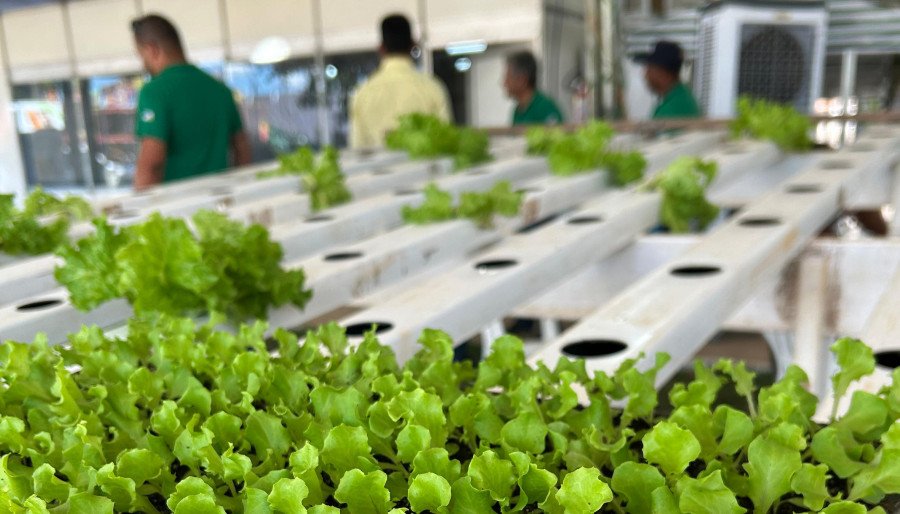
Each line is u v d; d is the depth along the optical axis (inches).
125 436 25.5
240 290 46.1
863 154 92.5
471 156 112.2
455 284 50.3
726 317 47.2
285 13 227.0
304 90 233.3
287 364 29.2
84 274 45.3
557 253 56.5
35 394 28.9
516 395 24.3
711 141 119.8
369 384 27.1
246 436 23.3
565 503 18.1
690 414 22.0
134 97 261.4
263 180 93.7
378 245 61.3
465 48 212.5
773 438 20.2
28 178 291.6
